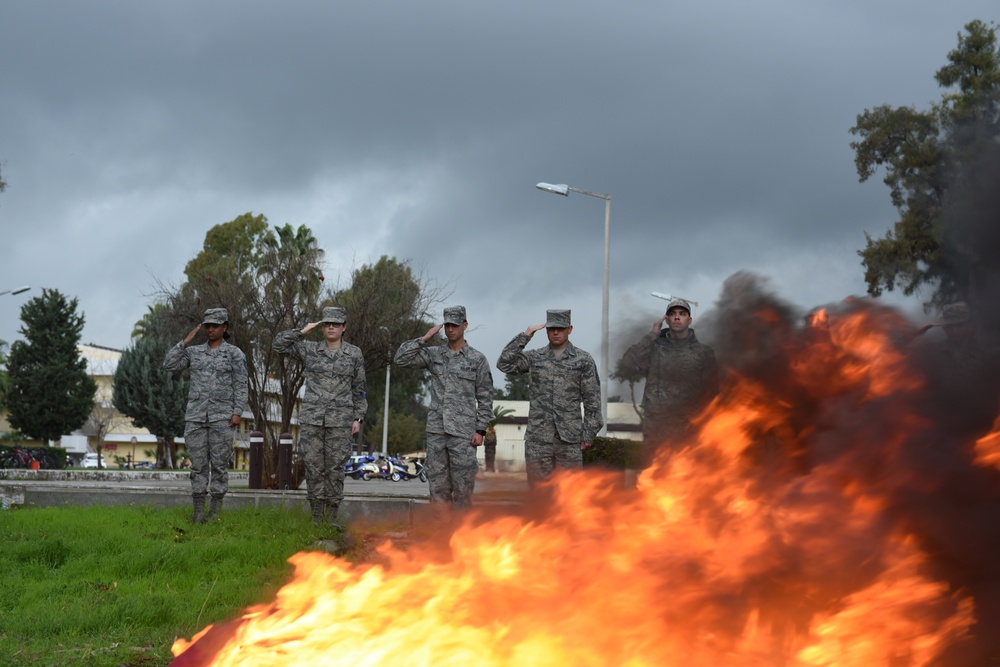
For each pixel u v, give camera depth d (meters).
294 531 10.70
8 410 61.84
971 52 19.39
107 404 73.25
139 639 6.45
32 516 11.85
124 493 13.57
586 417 10.62
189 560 9.12
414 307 23.34
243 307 22.55
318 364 11.09
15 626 6.64
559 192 25.89
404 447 64.75
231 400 11.73
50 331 61.44
